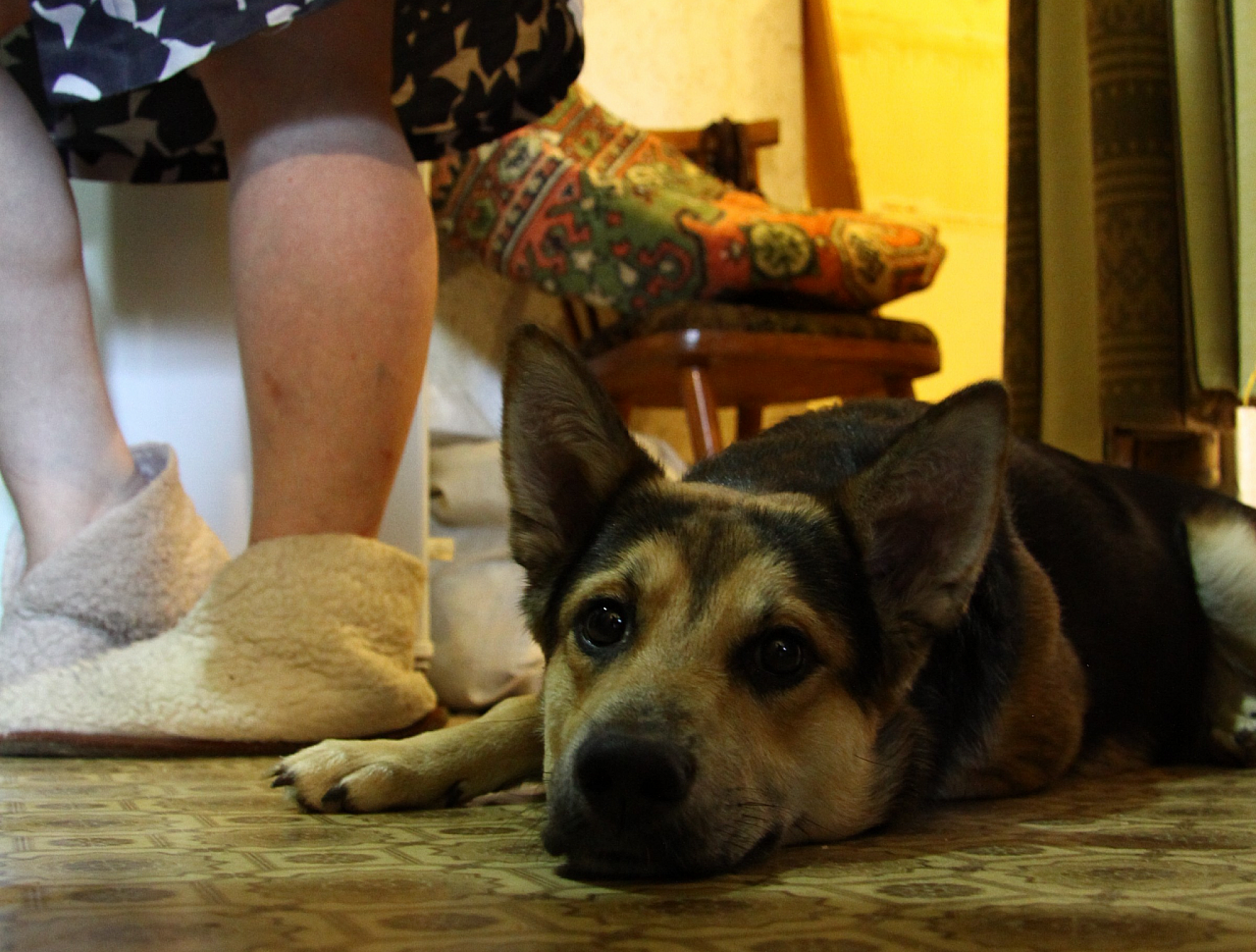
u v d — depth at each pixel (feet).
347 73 7.02
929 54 19.80
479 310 15.31
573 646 4.93
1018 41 11.48
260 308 7.00
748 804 4.33
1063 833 5.01
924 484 5.10
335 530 7.36
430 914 3.29
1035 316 11.48
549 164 13.21
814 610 4.79
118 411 10.18
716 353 12.35
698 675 4.47
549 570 5.51
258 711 7.09
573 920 3.28
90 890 3.54
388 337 7.09
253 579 7.21
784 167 18.03
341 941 2.93
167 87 9.16
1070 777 7.02
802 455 6.41
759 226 12.77
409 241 7.15
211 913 3.23
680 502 5.23
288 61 6.88
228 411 10.40
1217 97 9.55
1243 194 9.17
